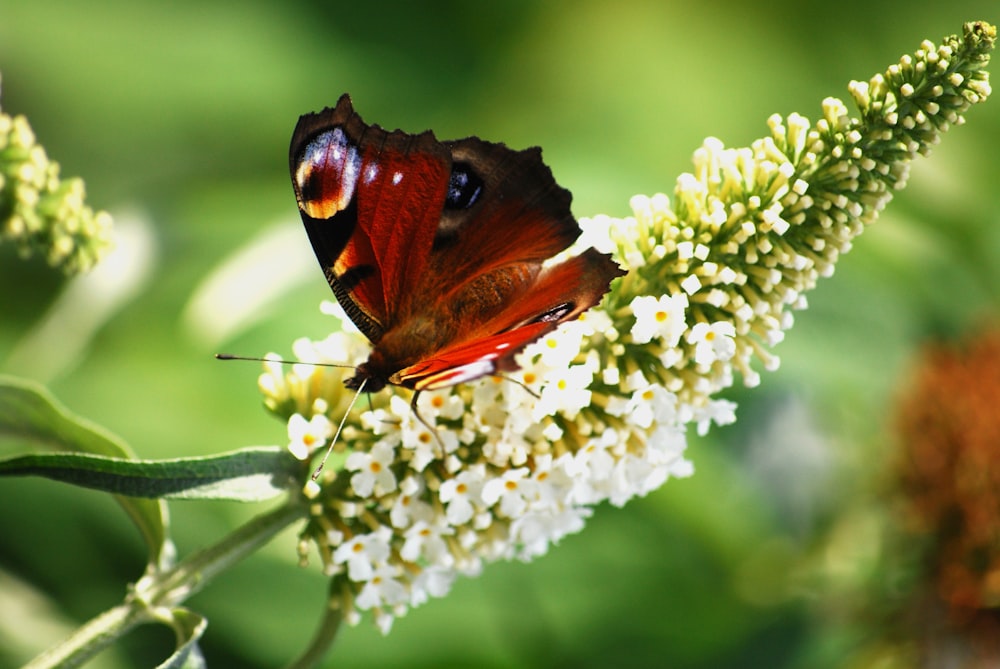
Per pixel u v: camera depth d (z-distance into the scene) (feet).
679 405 2.08
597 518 2.44
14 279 2.50
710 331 2.05
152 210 2.42
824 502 2.43
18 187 2.03
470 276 2.07
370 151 2.07
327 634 2.09
